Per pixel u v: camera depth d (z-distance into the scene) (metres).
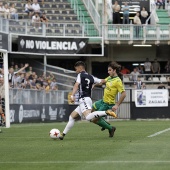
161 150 25.64
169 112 68.06
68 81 74.12
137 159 22.41
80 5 82.25
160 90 67.94
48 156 23.98
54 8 81.25
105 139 32.31
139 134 36.62
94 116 31.44
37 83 66.38
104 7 79.38
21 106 57.97
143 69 83.62
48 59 82.69
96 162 21.62
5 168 20.45
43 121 62.06
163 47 86.31
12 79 59.38
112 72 32.31
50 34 74.94
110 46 85.38
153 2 86.88
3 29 67.81
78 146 28.06
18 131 41.78
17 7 78.88
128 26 78.62
